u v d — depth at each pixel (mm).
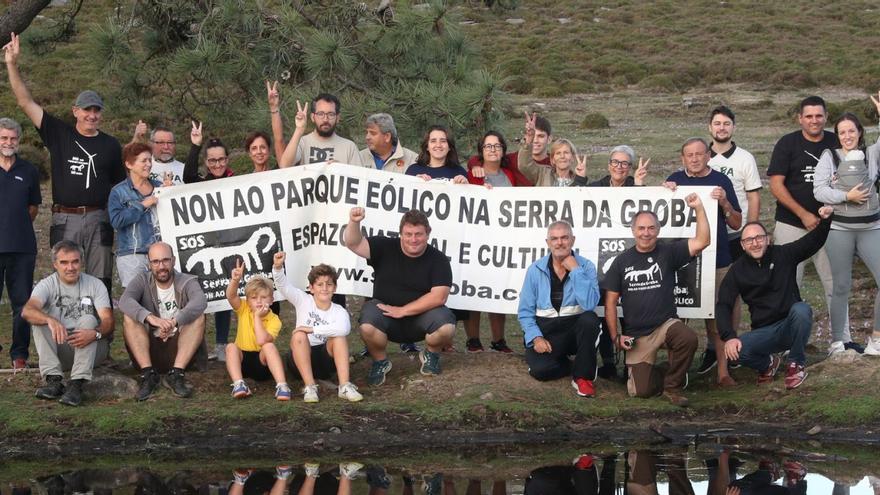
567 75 44000
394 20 13320
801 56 48094
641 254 9320
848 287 9812
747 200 10164
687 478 7941
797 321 9188
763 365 9602
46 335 9117
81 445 8602
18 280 9852
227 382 9609
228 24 13344
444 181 10133
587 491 7668
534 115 10633
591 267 9383
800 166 9820
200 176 10344
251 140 10141
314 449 8680
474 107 12602
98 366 9641
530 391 9406
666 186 9891
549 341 9430
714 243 9727
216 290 10000
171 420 8812
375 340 9438
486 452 8648
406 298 9469
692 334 9141
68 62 36844
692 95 39406
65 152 9750
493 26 56000
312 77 13141
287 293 9398
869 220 9547
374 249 9492
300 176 10055
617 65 45375
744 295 9453
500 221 10148
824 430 8906
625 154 10094
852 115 9484
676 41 52500
